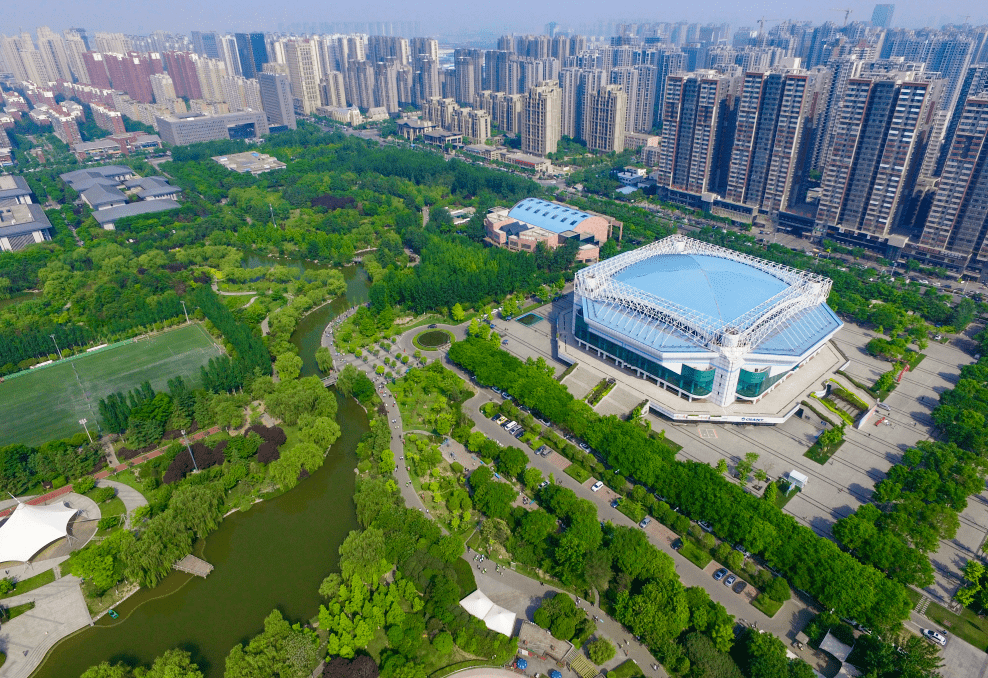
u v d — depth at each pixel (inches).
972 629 6978.4
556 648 6766.7
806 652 6722.4
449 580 7273.6
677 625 6673.2
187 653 6624.0
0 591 7578.7
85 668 6801.2
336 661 6461.6
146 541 7696.9
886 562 7445.9
